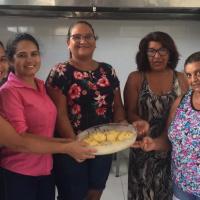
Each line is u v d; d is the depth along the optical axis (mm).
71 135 1689
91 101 1768
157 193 2004
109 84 1818
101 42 3312
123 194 2732
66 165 1784
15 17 3203
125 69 3377
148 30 3295
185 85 1925
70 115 1764
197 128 1411
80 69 1772
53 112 1580
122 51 3338
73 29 1777
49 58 3312
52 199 1689
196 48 3363
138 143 1688
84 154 1435
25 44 1503
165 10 2814
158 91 1898
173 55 1924
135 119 1883
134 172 2021
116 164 3059
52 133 1605
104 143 1457
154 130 1906
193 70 1422
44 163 1582
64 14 2883
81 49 1756
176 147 1498
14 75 1518
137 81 1942
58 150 1414
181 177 1490
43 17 3131
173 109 1605
